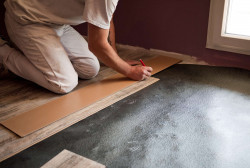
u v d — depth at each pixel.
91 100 1.83
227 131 1.47
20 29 1.88
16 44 2.02
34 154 1.34
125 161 1.27
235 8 2.22
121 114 1.66
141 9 2.68
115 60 1.88
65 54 1.93
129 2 2.74
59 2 1.80
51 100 1.86
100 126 1.55
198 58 2.49
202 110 1.68
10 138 1.46
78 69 2.10
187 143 1.38
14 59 2.00
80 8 1.77
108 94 1.90
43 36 1.85
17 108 1.77
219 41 2.28
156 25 2.64
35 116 1.65
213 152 1.32
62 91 1.90
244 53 2.19
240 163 1.24
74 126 1.55
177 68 2.35
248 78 2.09
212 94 1.87
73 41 2.08
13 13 1.86
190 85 2.01
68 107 1.75
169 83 2.06
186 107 1.72
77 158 1.28
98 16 1.59
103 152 1.34
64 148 1.37
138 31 2.80
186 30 2.46
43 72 1.88
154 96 1.87
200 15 2.33
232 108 1.69
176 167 1.23
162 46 2.69
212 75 2.18
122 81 2.10
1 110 1.75
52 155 1.33
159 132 1.48
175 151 1.33
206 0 2.25
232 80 2.07
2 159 1.30
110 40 2.42
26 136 1.47
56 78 1.86
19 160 1.30
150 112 1.67
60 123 1.58
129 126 1.54
